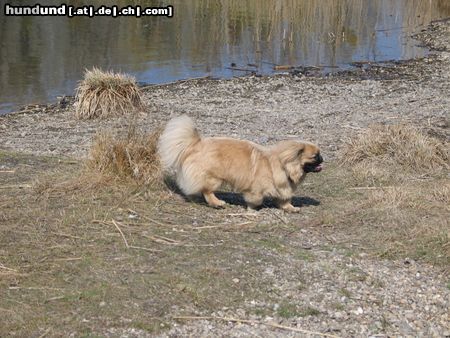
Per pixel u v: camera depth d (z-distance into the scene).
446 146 12.78
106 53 24.42
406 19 32.00
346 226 9.49
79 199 9.86
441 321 7.26
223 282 7.66
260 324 6.98
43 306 6.98
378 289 7.84
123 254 8.20
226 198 10.47
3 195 9.99
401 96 18.25
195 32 28.22
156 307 7.10
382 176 11.50
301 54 24.97
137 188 10.32
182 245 8.54
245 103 17.59
